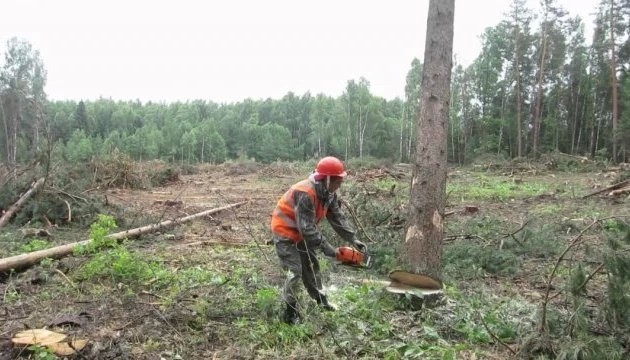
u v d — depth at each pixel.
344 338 4.34
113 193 16.31
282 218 4.71
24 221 9.38
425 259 5.32
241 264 7.13
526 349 4.08
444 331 4.63
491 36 45.97
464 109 46.91
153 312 4.86
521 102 44.19
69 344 3.97
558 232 9.70
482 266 7.16
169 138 63.00
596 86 41.81
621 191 15.04
